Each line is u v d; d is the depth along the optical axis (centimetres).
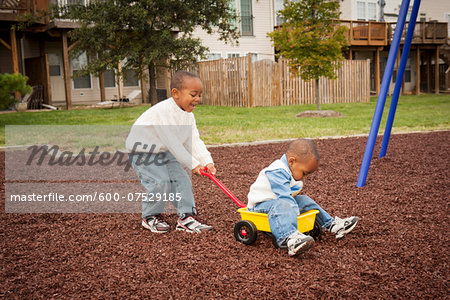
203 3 1330
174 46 1291
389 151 688
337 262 271
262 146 764
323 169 566
